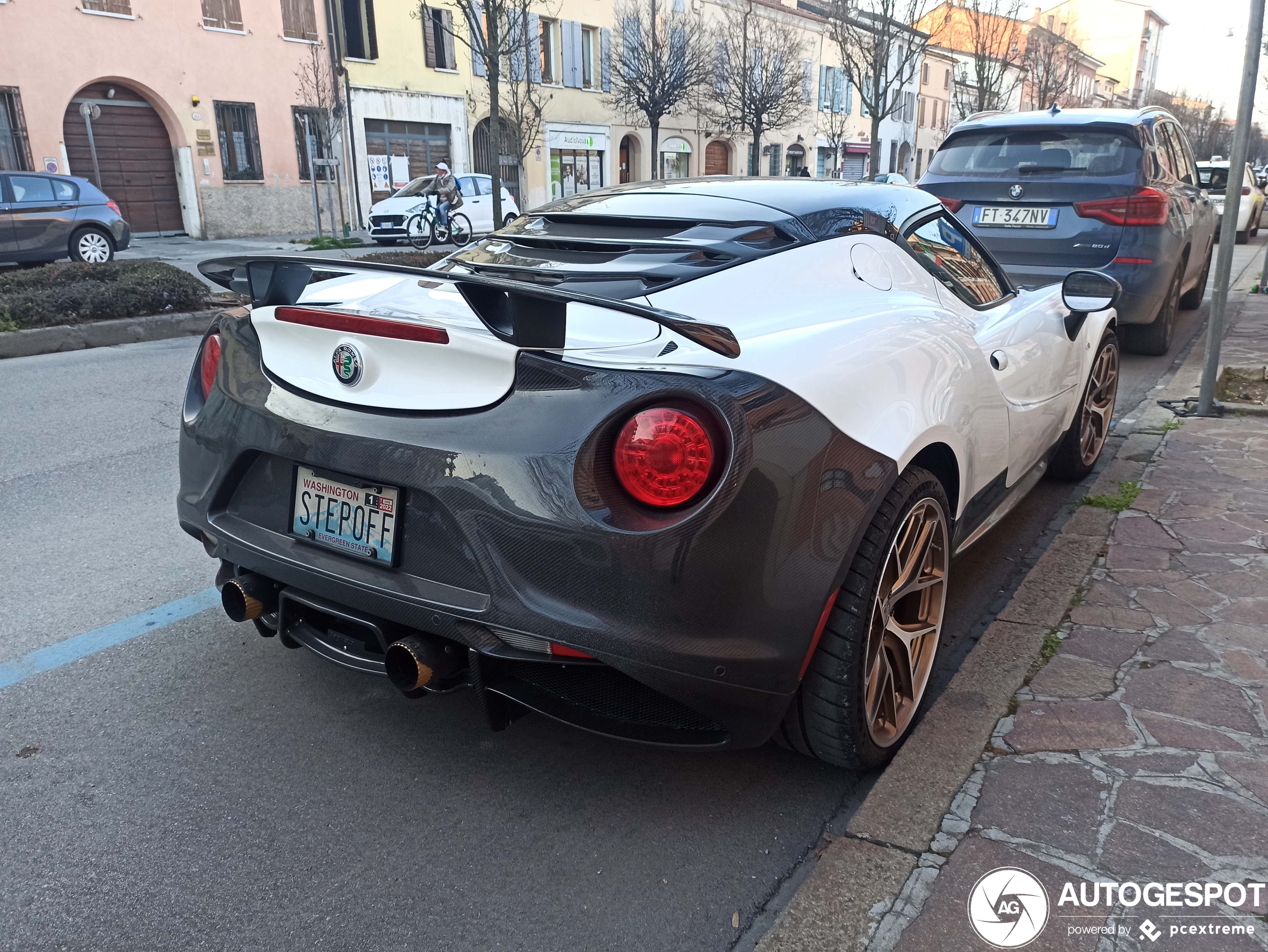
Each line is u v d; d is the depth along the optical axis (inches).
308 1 941.8
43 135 781.9
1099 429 168.9
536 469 69.1
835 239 101.1
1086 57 2647.6
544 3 1170.6
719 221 101.6
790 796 85.5
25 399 242.2
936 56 2076.8
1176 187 264.5
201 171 889.5
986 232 256.2
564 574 68.8
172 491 170.9
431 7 1050.1
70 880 73.7
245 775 87.5
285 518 85.7
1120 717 90.4
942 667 106.6
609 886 74.1
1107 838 74.4
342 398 79.6
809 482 71.0
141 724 95.7
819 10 1665.8
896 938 65.9
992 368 106.8
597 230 105.3
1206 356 202.2
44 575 132.8
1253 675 97.4
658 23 1294.3
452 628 73.1
